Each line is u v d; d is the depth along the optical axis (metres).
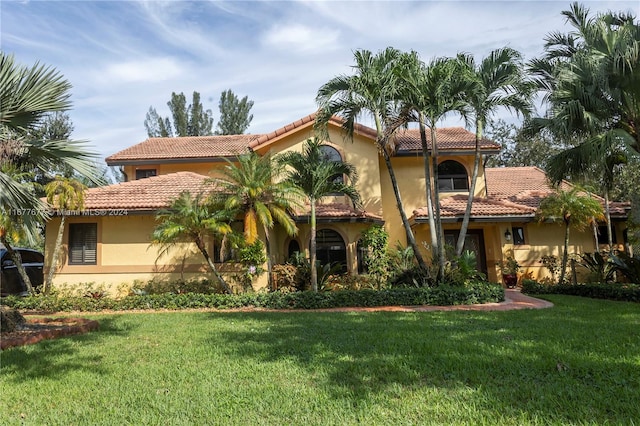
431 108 15.30
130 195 18.19
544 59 18.11
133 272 17.61
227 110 48.78
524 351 7.39
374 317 12.27
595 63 14.48
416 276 17.06
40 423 4.85
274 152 21.50
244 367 6.87
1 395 5.80
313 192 16.55
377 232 18.67
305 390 5.65
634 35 14.16
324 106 16.20
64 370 6.97
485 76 16.12
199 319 12.56
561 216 18.47
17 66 9.40
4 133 9.47
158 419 4.83
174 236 15.56
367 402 5.14
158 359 7.58
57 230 17.78
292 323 11.41
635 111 14.78
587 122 14.39
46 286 16.80
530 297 16.78
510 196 22.98
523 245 21.33
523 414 4.65
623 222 21.39
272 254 18.97
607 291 15.43
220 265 17.62
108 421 4.83
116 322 12.26
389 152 19.33
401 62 15.81
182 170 24.52
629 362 6.48
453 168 22.73
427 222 19.81
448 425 4.44
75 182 16.20
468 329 9.82
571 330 9.31
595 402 4.93
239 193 15.40
